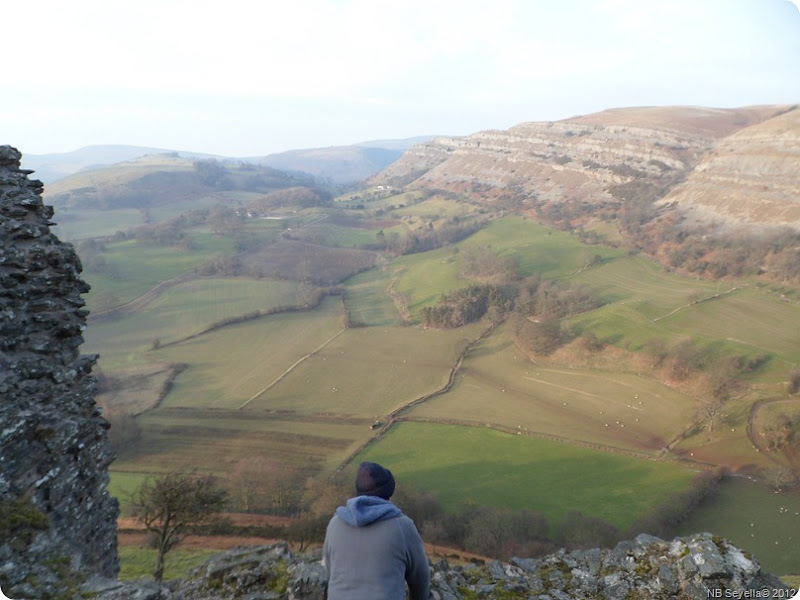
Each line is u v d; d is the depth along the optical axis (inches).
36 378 340.2
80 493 350.0
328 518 1245.7
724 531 1891.0
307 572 255.3
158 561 519.2
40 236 365.1
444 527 1624.0
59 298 368.2
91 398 380.8
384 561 175.2
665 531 1863.9
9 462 303.3
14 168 370.9
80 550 317.4
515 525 1651.1
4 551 266.5
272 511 1565.0
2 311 332.2
